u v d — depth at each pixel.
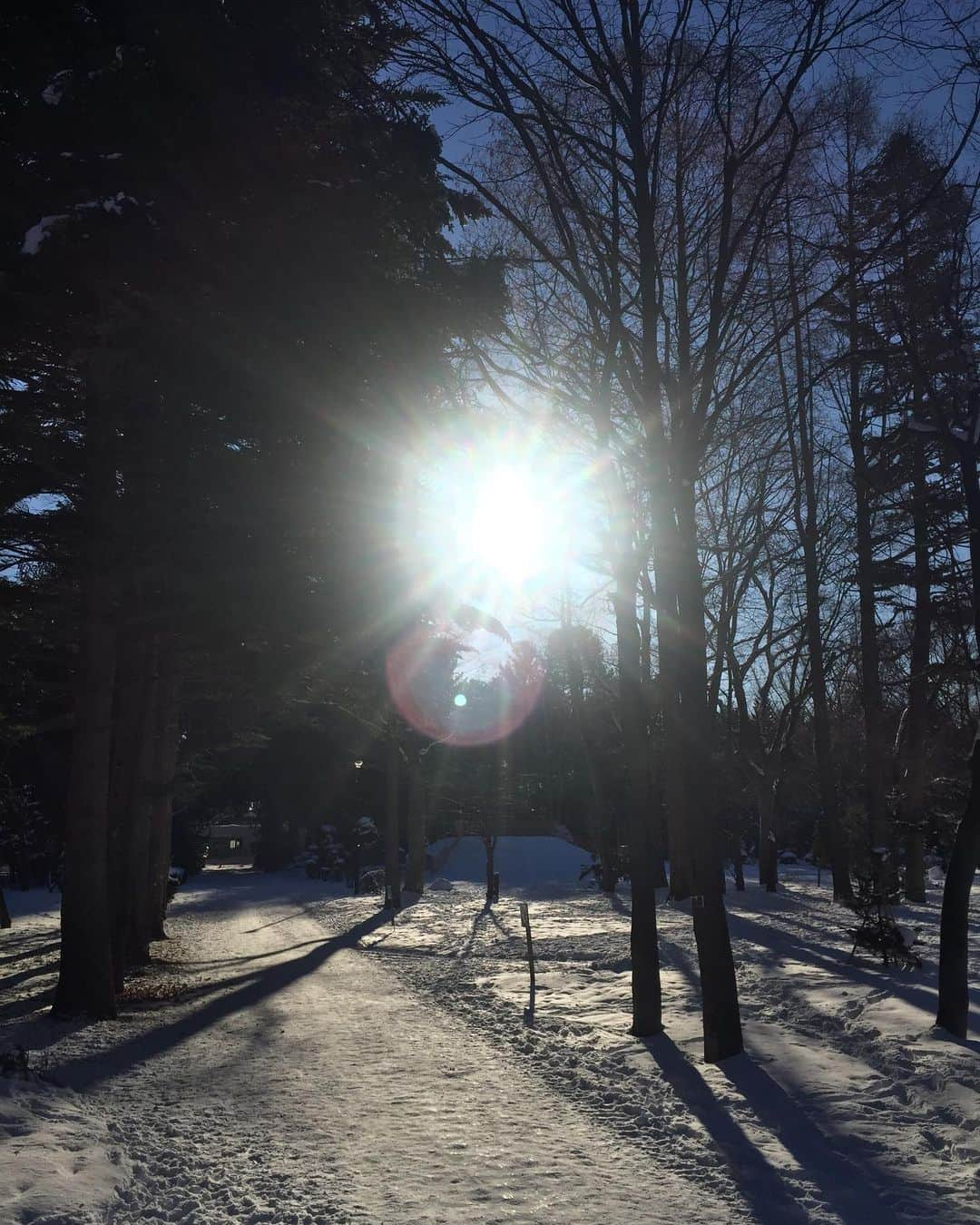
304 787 71.50
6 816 51.34
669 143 15.08
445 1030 13.67
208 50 12.74
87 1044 13.30
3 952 27.38
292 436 15.68
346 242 13.65
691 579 12.13
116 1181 7.13
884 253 13.09
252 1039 13.24
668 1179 7.22
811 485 30.52
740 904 33.12
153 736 24.62
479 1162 7.60
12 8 12.80
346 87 13.52
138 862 24.03
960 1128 8.20
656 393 12.61
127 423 15.41
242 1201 6.74
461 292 13.78
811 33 11.32
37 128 12.95
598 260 13.32
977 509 13.06
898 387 20.00
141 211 12.53
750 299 14.70
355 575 16.95
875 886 19.38
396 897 38.78
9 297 13.52
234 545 15.38
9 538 16.19
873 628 31.78
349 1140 8.26
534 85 12.17
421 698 46.78
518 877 57.34
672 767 33.69
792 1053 10.96
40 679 22.39
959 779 31.92
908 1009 12.80
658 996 12.62
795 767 52.69
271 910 41.69
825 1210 6.52
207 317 13.79
